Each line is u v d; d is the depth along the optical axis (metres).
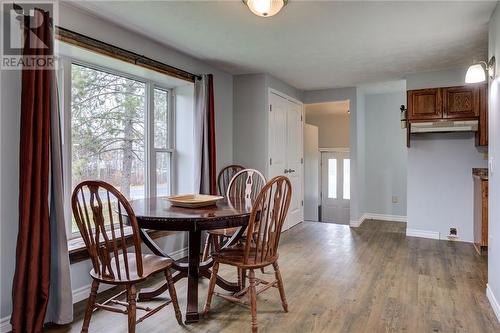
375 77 4.75
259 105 4.57
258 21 2.80
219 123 4.41
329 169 7.68
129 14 2.69
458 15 2.65
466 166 4.41
